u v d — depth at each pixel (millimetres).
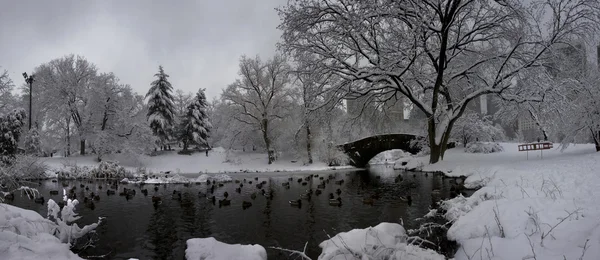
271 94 53094
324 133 53375
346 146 52844
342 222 13117
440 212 14039
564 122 23734
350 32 25422
